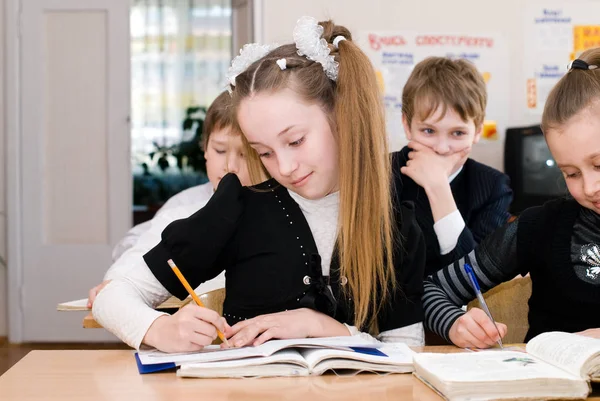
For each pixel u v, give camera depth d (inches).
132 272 50.8
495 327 48.0
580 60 52.5
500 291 63.5
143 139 255.9
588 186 49.0
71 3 170.6
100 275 172.6
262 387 37.5
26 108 172.2
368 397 35.7
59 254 172.6
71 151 173.0
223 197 52.9
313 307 52.3
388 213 53.2
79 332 172.4
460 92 80.8
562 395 35.6
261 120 48.8
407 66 148.3
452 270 59.2
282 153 49.3
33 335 172.9
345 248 51.8
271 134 48.9
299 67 50.3
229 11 258.8
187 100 258.7
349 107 50.9
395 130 146.3
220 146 82.7
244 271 53.6
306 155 49.5
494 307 63.4
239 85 50.4
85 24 171.2
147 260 50.9
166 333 44.2
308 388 37.4
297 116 48.8
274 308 52.7
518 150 132.1
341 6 149.9
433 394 36.4
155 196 249.6
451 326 51.3
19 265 172.9
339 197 53.0
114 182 172.4
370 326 52.9
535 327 57.9
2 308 173.8
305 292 52.7
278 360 40.2
